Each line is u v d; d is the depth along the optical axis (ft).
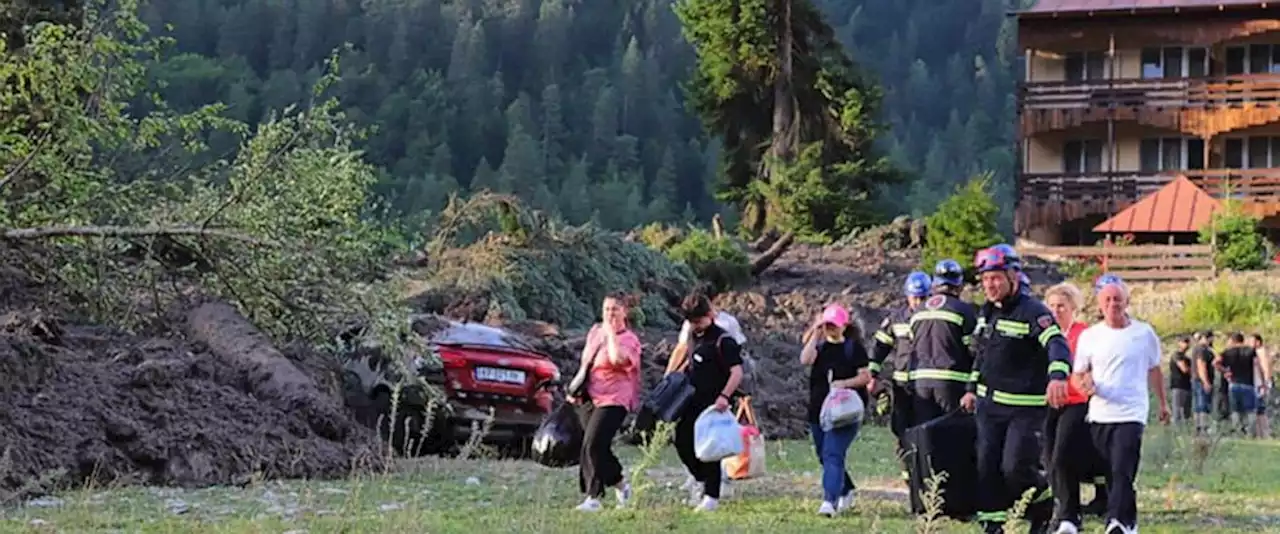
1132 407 33.45
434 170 342.03
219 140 131.64
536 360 57.26
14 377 42.32
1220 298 115.85
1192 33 158.40
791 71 166.91
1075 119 159.94
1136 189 157.48
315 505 38.40
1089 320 105.50
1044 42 162.20
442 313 84.53
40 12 64.75
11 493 37.99
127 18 57.00
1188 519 40.63
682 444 39.37
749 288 120.78
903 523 36.88
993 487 33.45
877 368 39.78
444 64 400.47
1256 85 156.04
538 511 36.27
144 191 57.16
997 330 33.40
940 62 513.04
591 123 390.83
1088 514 39.34
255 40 383.65
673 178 366.43
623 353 38.47
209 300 55.67
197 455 43.11
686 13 169.78
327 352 57.16
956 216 129.18
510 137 348.18
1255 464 57.93
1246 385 79.41
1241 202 146.82
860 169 163.32
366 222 58.29
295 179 56.03
